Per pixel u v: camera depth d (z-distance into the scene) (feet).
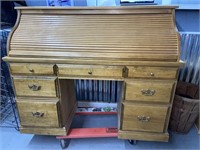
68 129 5.39
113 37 4.41
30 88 4.73
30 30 4.64
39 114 4.97
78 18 4.62
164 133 4.95
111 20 4.54
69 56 4.39
